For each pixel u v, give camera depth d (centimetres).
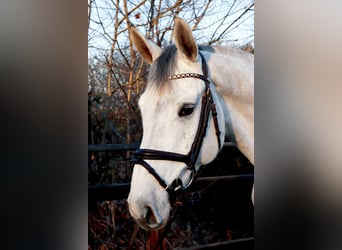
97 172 148
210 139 124
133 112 151
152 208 116
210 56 129
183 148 118
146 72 151
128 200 120
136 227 152
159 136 116
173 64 117
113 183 150
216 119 125
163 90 116
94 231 147
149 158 115
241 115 136
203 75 122
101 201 148
